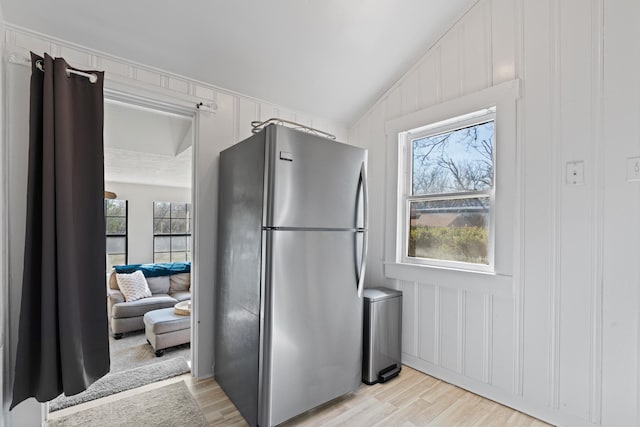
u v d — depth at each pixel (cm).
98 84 176
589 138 170
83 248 173
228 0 179
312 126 290
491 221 215
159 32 186
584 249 171
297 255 175
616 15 162
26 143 164
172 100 212
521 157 194
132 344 329
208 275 230
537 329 187
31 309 155
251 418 172
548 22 185
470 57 221
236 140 242
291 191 173
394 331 244
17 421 161
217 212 234
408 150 269
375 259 284
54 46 173
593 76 169
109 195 488
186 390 212
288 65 232
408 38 234
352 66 246
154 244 617
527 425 180
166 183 599
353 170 204
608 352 163
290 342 173
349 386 203
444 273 228
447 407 198
